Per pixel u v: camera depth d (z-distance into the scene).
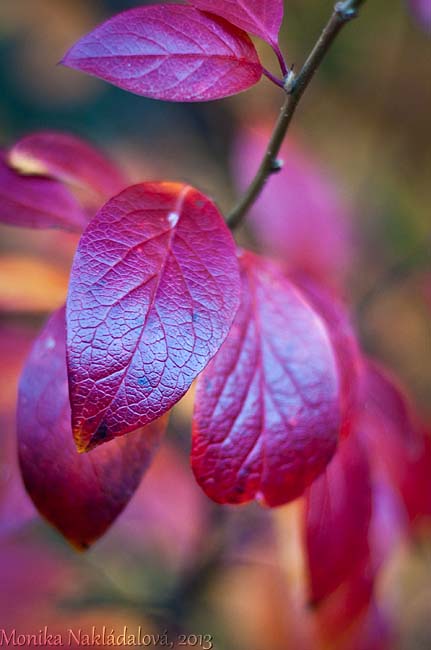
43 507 0.22
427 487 0.29
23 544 0.35
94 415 0.19
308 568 0.25
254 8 0.22
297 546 0.26
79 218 0.25
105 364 0.19
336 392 0.23
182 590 0.36
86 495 0.22
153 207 0.21
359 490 0.26
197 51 0.22
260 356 0.23
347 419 0.25
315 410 0.23
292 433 0.22
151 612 0.35
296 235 0.32
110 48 0.21
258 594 0.37
